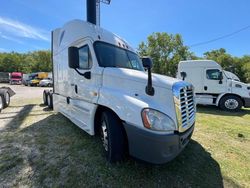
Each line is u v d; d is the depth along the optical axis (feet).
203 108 34.35
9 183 9.18
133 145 9.37
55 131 16.78
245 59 176.35
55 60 22.15
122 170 10.32
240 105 31.58
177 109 9.36
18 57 226.79
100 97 11.59
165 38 131.44
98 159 11.45
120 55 13.99
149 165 10.84
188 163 11.46
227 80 32.09
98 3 29.81
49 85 100.37
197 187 9.24
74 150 12.75
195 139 15.81
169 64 129.18
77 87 15.05
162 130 8.84
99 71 12.28
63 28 18.72
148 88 9.84
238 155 12.98
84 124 13.74
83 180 9.45
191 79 34.01
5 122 20.01
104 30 14.75
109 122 10.62
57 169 10.39
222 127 20.08
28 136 15.51
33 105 31.63
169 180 9.68
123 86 10.86
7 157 11.75
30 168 10.50
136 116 9.23
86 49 13.62
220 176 10.28
